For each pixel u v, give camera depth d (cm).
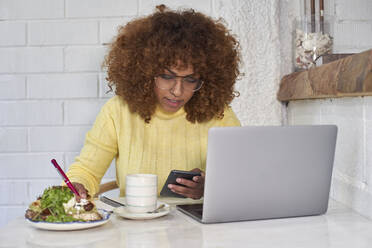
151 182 129
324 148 126
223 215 122
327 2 210
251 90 228
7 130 244
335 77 140
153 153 188
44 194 121
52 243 103
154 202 130
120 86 181
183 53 157
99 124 186
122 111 188
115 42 182
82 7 240
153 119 189
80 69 241
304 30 206
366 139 134
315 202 130
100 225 121
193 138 191
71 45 241
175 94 166
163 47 157
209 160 116
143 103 180
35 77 242
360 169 138
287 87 210
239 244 102
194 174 142
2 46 243
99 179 183
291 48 236
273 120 229
